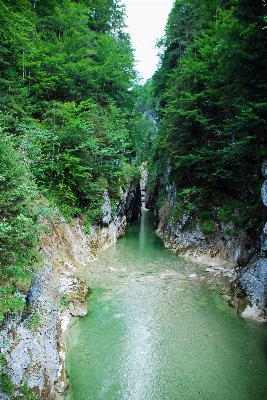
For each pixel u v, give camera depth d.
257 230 12.65
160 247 18.92
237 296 10.85
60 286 10.32
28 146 11.48
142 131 31.31
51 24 21.11
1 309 5.64
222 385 6.85
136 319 9.76
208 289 12.22
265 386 6.82
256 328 9.20
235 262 14.03
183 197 19.33
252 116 10.52
